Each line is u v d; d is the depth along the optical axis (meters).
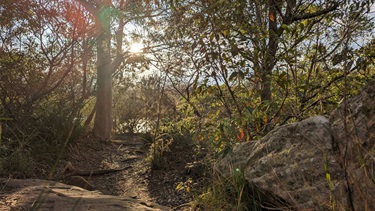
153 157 6.64
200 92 4.50
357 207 2.45
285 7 4.91
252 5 4.52
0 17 6.61
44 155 6.75
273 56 4.45
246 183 3.60
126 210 3.53
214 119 4.68
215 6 4.20
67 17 7.16
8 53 6.95
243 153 3.86
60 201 3.62
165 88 6.56
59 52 7.53
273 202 3.34
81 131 8.73
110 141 10.42
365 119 2.67
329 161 2.88
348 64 4.02
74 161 7.45
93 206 3.56
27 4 6.76
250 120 4.16
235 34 4.49
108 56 9.51
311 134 3.13
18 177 5.74
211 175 4.50
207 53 4.27
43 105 7.81
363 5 4.25
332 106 4.32
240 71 4.24
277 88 4.39
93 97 10.80
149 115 8.88
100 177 6.73
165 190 5.64
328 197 2.79
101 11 7.33
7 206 3.44
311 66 4.34
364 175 2.33
